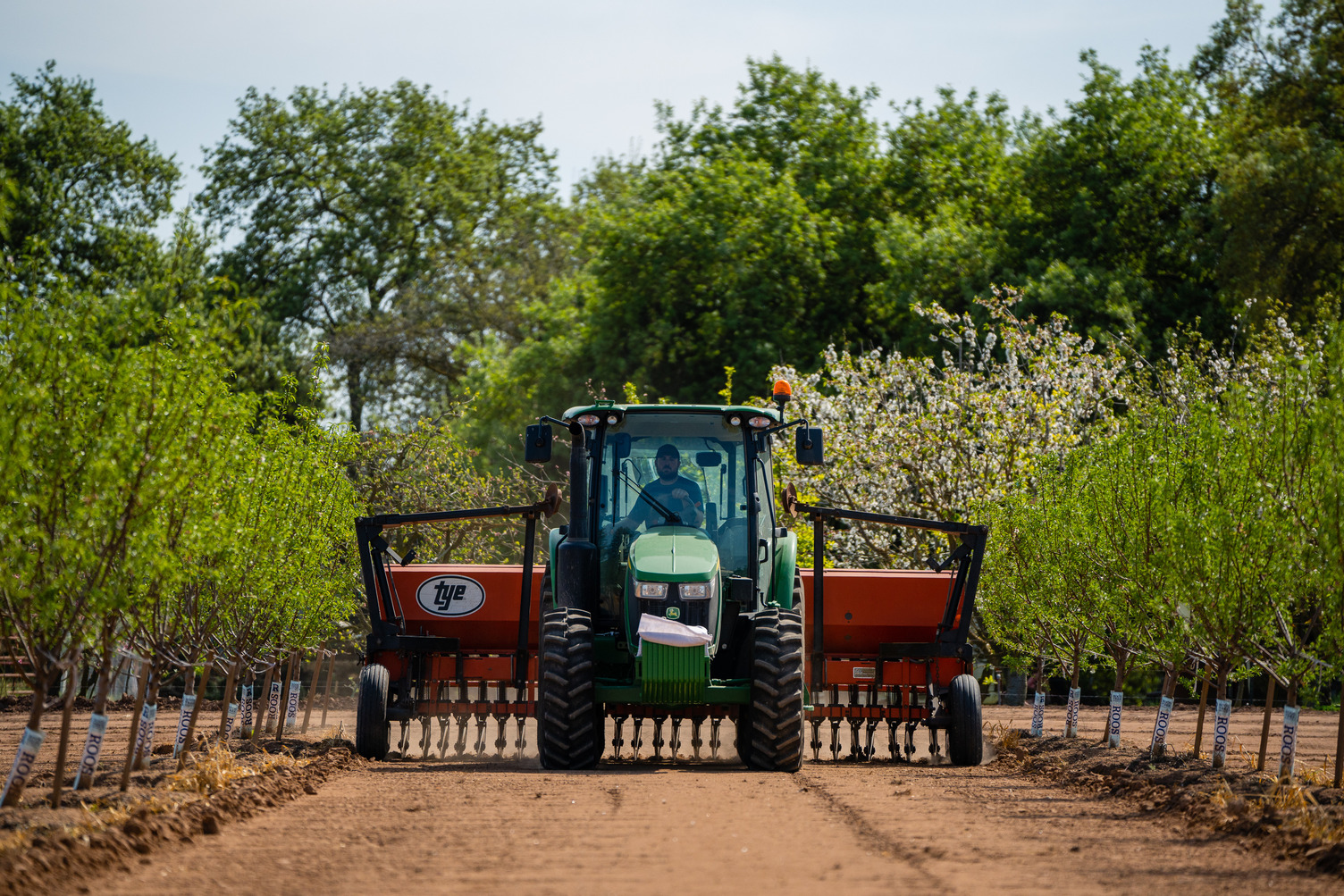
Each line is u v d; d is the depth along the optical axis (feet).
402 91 433.48
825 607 106.73
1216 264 262.67
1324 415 70.79
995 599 126.31
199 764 77.66
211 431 66.74
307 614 101.30
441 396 389.39
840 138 323.16
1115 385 184.24
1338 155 252.01
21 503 59.88
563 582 91.91
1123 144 286.87
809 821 63.98
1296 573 75.66
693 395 285.84
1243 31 289.53
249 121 419.95
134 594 66.59
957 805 72.02
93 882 49.26
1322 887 50.08
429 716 100.83
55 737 119.44
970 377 177.17
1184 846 59.47
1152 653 94.43
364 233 410.72
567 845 56.85
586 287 331.98
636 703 86.74
